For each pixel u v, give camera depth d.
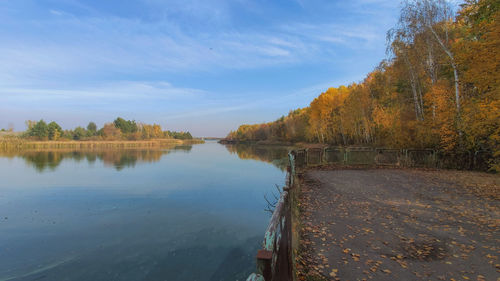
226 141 152.62
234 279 5.54
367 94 34.81
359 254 4.18
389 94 26.92
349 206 7.12
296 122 75.25
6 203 12.33
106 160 34.88
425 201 7.50
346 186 9.98
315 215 6.35
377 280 3.40
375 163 16.88
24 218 10.05
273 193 13.97
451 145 14.41
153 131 119.38
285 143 81.38
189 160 34.97
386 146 20.41
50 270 6.11
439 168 15.02
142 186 16.34
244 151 57.59
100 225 9.19
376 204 7.27
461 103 14.20
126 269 6.09
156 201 12.47
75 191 14.90
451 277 3.44
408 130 18.11
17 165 28.28
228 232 8.31
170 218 9.84
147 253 6.90
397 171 14.01
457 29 16.44
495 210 6.45
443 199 7.68
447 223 5.58
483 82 11.96
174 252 6.91
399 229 5.29
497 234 4.87
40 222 9.55
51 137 78.81
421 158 15.99
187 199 12.82
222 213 10.38
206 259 6.48
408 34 16.39
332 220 5.94
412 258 4.01
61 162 31.73
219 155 44.88
